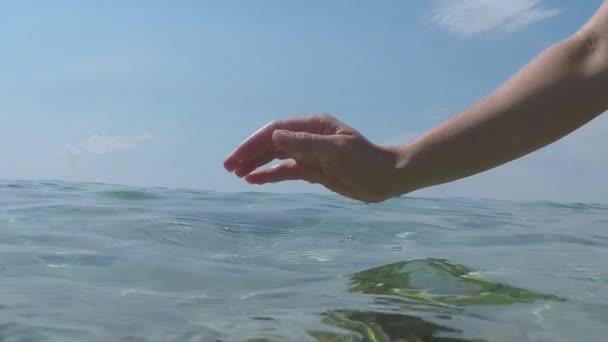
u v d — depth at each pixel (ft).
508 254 4.30
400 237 5.30
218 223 5.57
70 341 2.10
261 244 4.59
